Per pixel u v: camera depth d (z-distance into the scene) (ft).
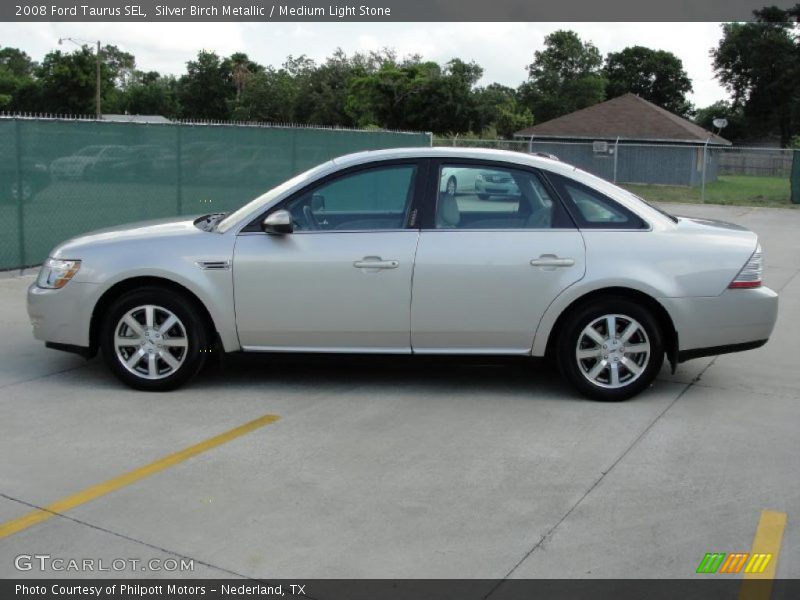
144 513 13.50
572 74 290.56
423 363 19.51
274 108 215.10
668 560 12.19
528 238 19.01
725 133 273.54
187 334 19.44
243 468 15.34
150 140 40.11
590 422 18.06
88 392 19.70
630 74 313.53
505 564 12.03
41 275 20.07
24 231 34.32
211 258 19.12
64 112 222.07
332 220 19.74
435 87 165.99
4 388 19.92
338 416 18.25
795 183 91.61
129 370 19.65
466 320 19.06
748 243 19.51
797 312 30.37
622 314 19.07
